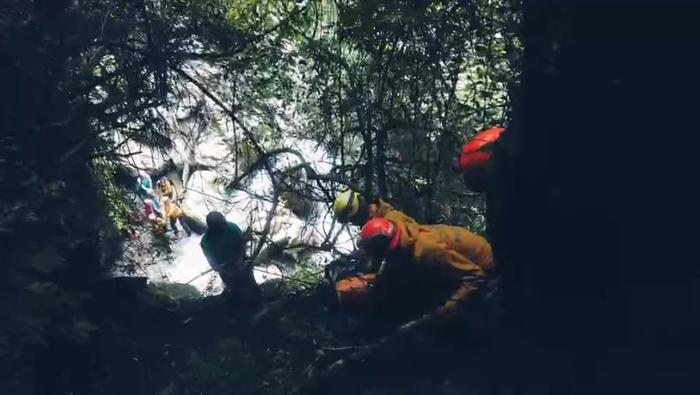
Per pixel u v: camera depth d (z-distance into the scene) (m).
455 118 7.19
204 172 7.95
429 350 5.31
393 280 5.52
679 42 3.60
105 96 6.11
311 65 7.25
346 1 7.09
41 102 4.96
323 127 7.41
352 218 6.06
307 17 7.25
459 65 7.10
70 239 4.77
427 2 6.82
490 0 6.85
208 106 6.97
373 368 5.37
